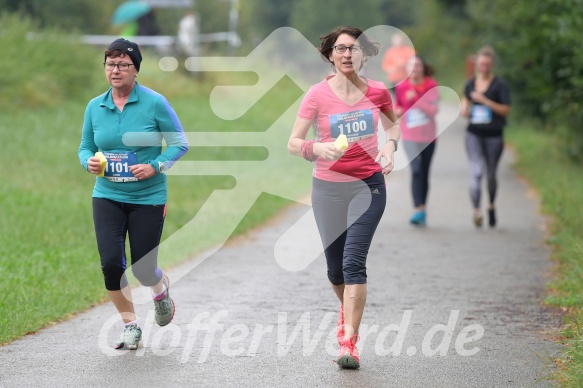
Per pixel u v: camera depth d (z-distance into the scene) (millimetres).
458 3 101875
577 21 34125
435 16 117438
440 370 14719
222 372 14547
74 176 36344
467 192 37375
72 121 47625
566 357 15117
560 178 35969
